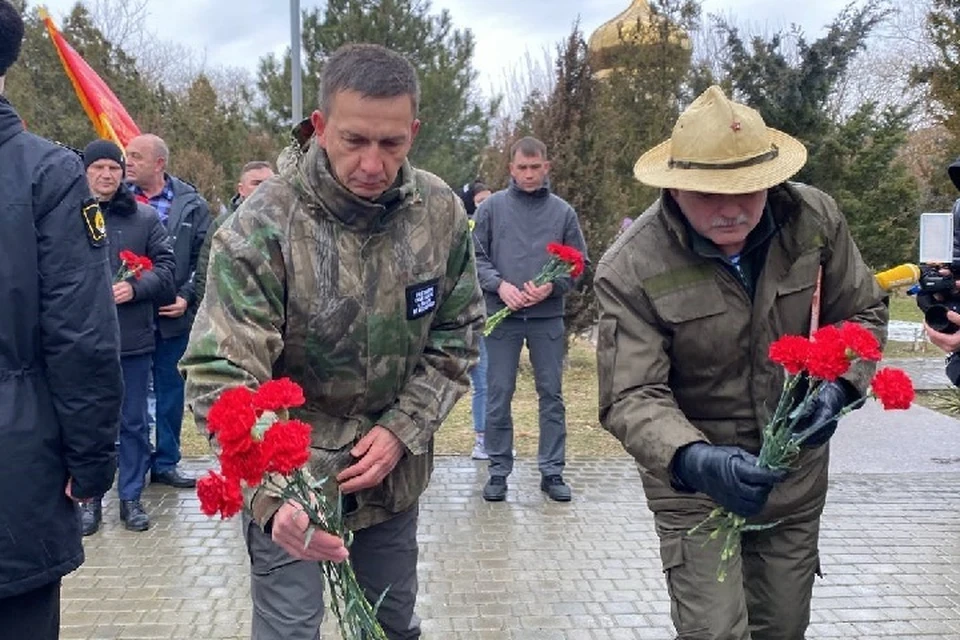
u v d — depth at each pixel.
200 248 5.73
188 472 6.01
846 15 12.40
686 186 2.27
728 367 2.55
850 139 12.95
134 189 5.66
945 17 11.33
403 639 2.73
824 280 2.62
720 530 2.34
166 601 4.04
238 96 29.72
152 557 4.57
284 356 2.35
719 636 2.43
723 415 2.61
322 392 2.38
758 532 2.70
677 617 2.55
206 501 1.72
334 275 2.27
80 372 2.28
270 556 2.37
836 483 5.93
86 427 2.32
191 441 6.85
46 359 2.28
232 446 1.68
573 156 9.38
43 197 2.24
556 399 5.48
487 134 19.75
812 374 2.01
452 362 2.57
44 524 2.28
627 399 2.44
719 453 2.22
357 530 2.57
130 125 8.19
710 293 2.47
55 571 2.32
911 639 3.71
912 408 8.08
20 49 2.33
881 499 5.58
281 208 2.25
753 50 12.93
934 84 11.46
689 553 2.52
